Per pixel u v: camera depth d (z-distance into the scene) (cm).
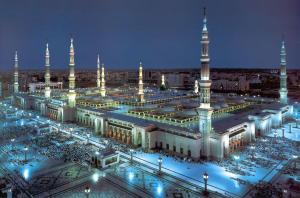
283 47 14875
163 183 7200
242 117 11325
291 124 13400
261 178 7412
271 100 15925
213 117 11350
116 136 11019
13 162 8594
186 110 12325
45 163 8531
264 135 11488
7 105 19475
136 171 7962
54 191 6744
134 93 19425
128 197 6462
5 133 11919
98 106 13900
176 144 9312
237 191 6694
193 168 8144
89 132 12012
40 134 11775
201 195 6550
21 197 6444
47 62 16838
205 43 8925
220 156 8731
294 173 7700
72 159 8856
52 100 15925
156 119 10944
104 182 7256
